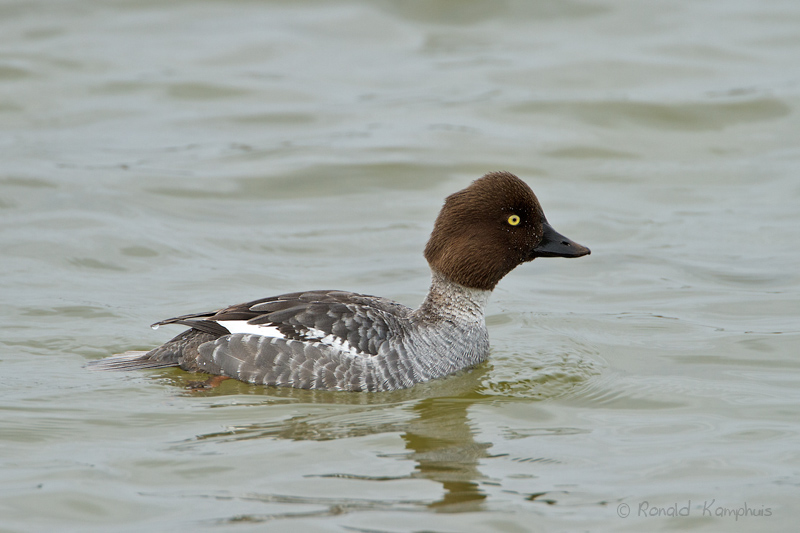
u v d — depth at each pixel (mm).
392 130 21578
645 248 16797
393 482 8953
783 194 18812
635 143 21141
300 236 17250
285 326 11250
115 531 8062
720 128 21578
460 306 12039
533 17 26266
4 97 22250
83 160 19875
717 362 12180
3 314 13305
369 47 25359
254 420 10305
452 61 24859
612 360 12359
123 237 16531
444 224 11914
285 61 24688
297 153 20578
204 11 26891
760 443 9781
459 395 11219
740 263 15961
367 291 14938
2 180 18547
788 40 25078
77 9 26578
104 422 10180
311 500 8594
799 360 12141
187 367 11594
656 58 24234
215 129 21781
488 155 20453
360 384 11125
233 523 8188
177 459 9352
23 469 9086
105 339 12672
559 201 18734
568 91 23047
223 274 15391
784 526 8203
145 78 23422
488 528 8164
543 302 14734
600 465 9352
